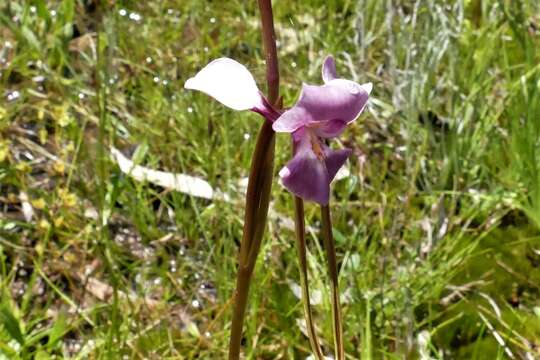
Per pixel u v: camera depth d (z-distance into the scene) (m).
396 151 0.49
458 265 0.43
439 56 0.49
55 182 0.46
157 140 0.48
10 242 0.43
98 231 0.43
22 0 0.58
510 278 0.43
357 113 0.26
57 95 0.51
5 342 0.37
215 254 0.42
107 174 0.45
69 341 0.39
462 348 0.40
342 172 0.43
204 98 0.49
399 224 0.43
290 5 0.60
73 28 0.57
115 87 0.51
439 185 0.46
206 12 0.59
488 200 0.45
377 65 0.54
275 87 0.27
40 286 0.41
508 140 0.48
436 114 0.50
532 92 0.46
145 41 0.55
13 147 0.47
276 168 0.46
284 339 0.39
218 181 0.46
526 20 0.55
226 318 0.39
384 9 0.56
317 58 0.53
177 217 0.44
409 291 0.38
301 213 0.28
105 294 0.41
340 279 0.40
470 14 0.59
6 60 0.53
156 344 0.38
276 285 0.41
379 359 0.39
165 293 0.40
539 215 0.44
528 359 0.39
